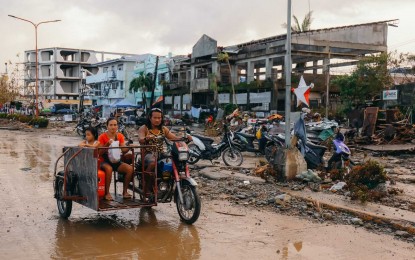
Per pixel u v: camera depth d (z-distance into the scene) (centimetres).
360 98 2708
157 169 669
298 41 3347
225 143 1280
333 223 664
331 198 801
